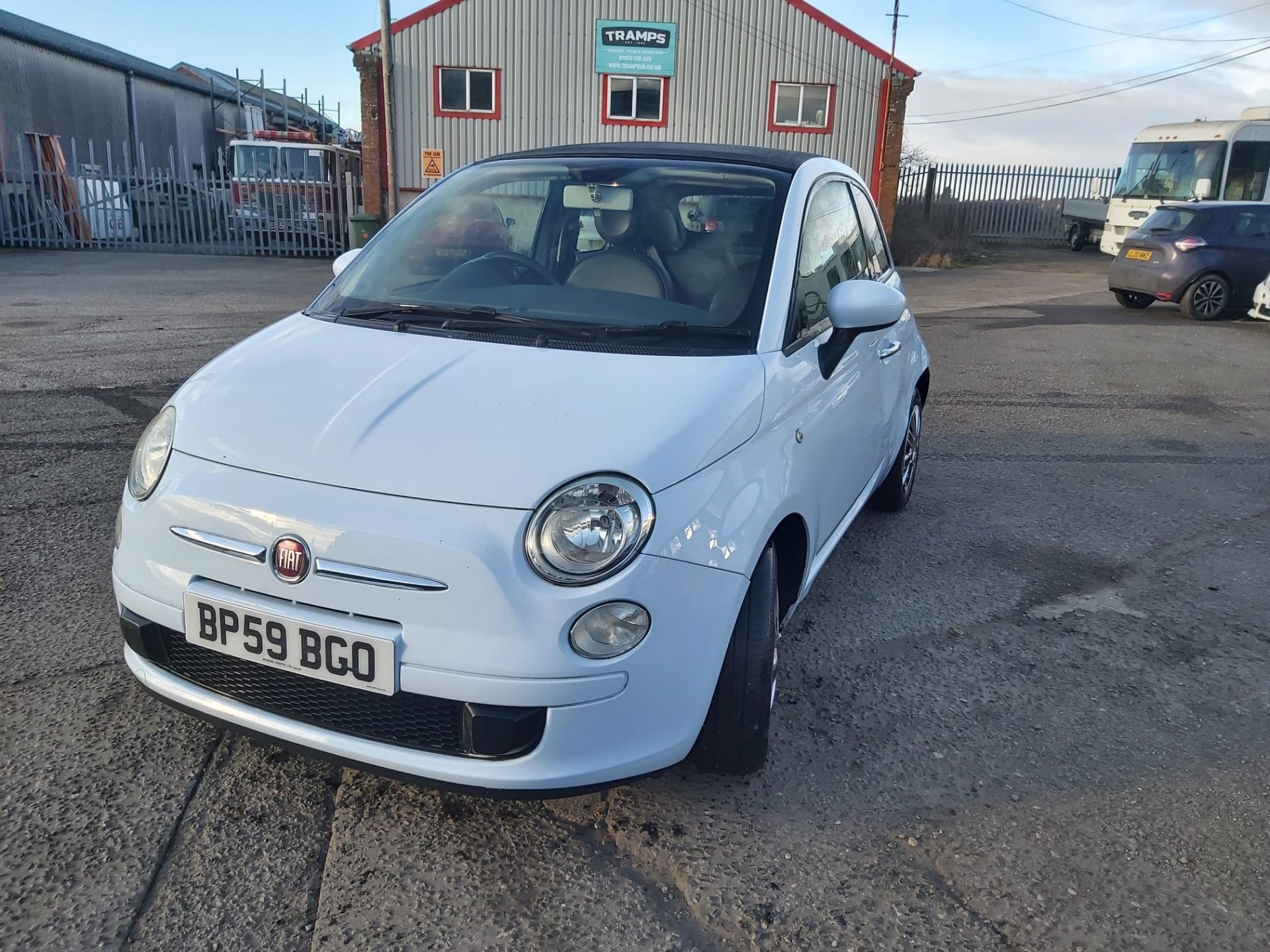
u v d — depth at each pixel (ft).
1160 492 18.76
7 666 10.34
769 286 9.80
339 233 72.49
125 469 17.03
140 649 8.14
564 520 7.02
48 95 90.53
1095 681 11.32
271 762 8.95
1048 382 29.07
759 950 7.11
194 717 8.09
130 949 6.83
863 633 12.24
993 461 20.57
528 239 10.96
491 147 74.43
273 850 7.86
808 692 10.75
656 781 8.98
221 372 8.91
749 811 8.63
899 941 7.25
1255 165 67.31
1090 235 90.58
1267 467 20.66
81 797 8.32
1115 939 7.37
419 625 7.00
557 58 73.20
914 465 17.30
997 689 11.02
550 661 6.97
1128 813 8.89
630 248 10.41
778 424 8.78
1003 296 53.16
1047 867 8.12
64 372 24.52
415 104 73.61
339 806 8.42
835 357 10.61
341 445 7.54
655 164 11.57
